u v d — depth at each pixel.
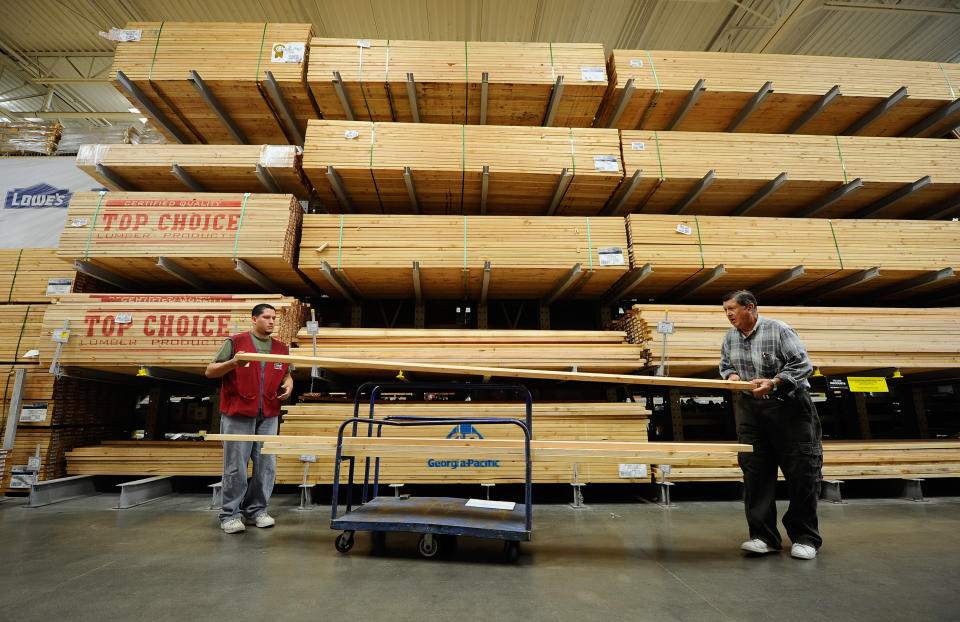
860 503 4.14
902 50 9.54
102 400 5.14
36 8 9.47
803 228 4.40
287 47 4.30
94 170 4.16
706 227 4.34
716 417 5.32
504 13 8.45
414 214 4.95
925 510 3.87
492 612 1.86
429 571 2.34
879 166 4.47
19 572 2.30
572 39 9.05
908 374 5.18
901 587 2.16
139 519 3.47
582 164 4.25
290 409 4.07
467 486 4.71
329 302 5.23
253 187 4.54
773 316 4.26
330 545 2.80
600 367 4.20
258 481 3.28
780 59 4.54
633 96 4.50
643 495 4.45
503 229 4.26
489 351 4.13
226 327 3.99
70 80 11.02
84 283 4.54
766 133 4.86
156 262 4.10
